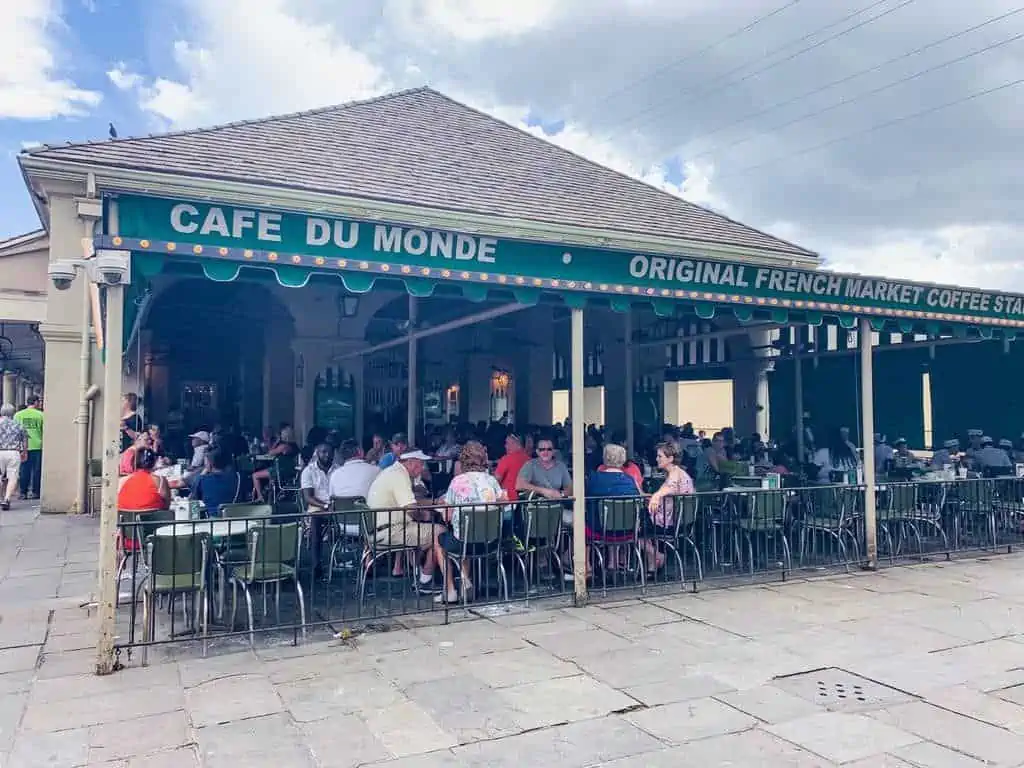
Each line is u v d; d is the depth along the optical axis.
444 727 4.10
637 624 6.09
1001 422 11.41
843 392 13.14
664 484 7.50
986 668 5.05
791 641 5.63
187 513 6.41
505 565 8.00
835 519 8.36
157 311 13.78
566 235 10.04
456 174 10.98
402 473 6.46
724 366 15.15
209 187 7.25
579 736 3.99
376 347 12.09
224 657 5.26
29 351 20.11
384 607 6.63
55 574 7.96
